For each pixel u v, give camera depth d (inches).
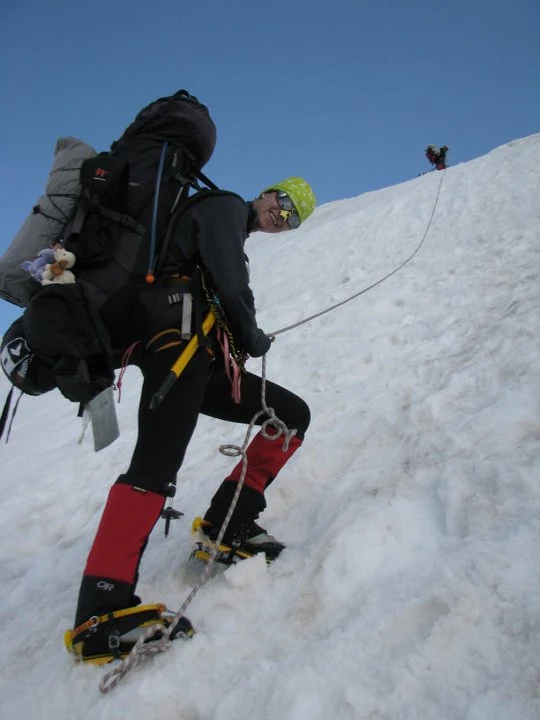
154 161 95.9
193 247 93.7
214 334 96.5
